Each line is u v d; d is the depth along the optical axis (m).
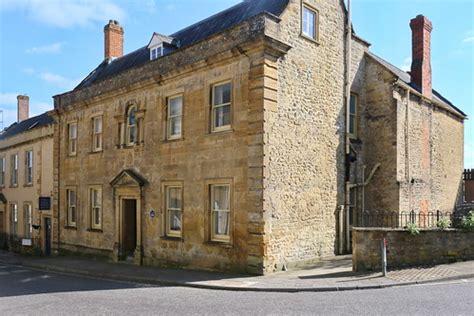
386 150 17.34
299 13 14.78
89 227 20.47
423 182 19.03
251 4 16.56
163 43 18.11
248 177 13.13
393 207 16.97
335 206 15.84
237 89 13.76
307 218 14.48
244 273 12.98
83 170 21.11
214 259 14.01
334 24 16.50
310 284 10.55
